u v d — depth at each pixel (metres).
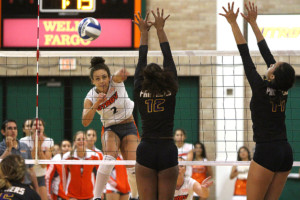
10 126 12.28
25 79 18.09
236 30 8.58
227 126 17.47
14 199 8.08
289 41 17.81
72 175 13.10
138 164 8.12
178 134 14.05
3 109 18.17
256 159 8.16
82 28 9.75
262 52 8.71
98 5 17.69
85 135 13.31
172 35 18.03
